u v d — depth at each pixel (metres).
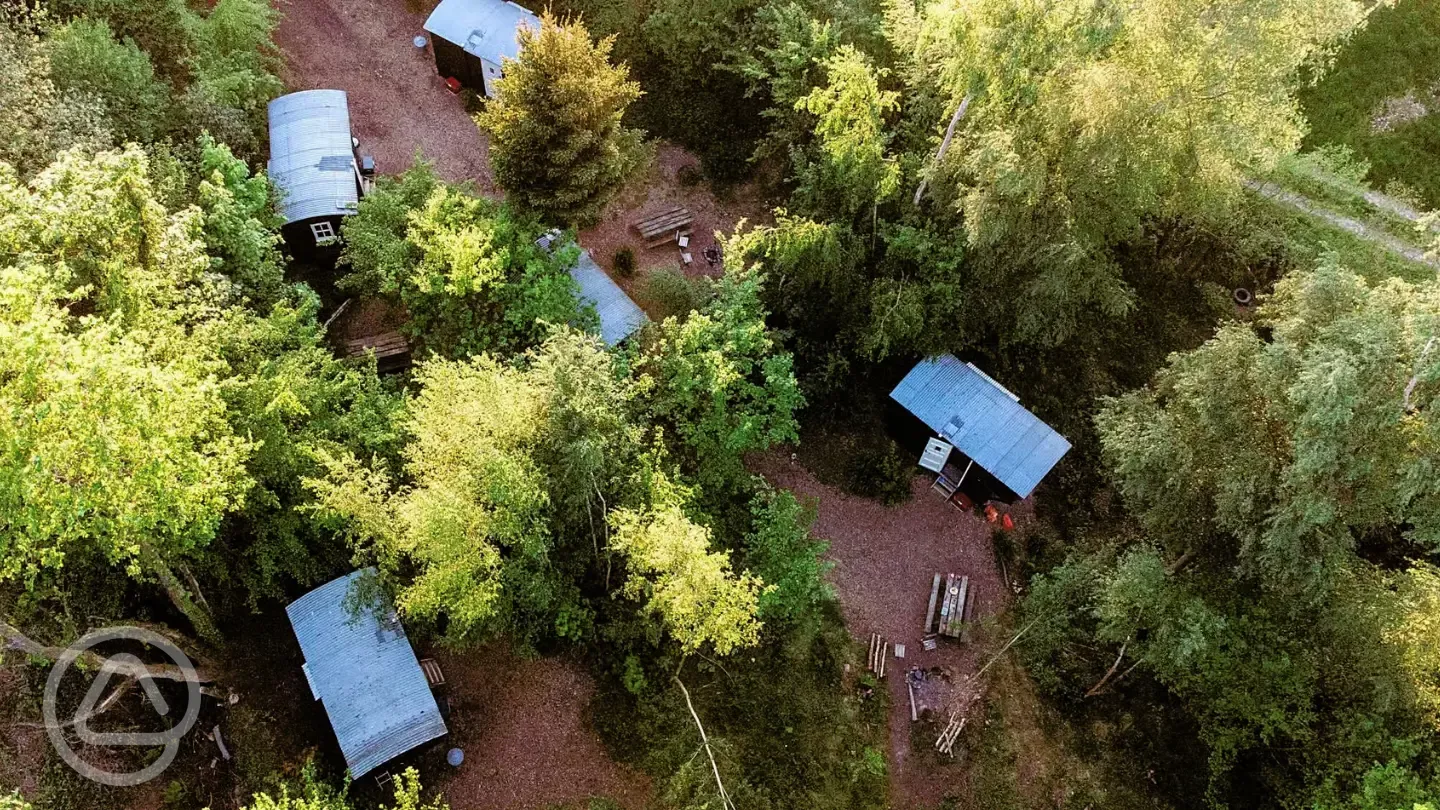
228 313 24.78
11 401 17.95
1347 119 42.44
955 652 32.22
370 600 25.09
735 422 29.66
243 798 24.48
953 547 34.47
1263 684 26.66
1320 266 27.66
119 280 22.47
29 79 26.20
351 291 34.00
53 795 23.55
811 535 33.84
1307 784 26.97
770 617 30.53
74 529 19.27
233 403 24.03
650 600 25.06
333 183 33.59
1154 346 38.72
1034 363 37.22
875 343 32.69
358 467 25.66
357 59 40.97
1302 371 23.88
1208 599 27.64
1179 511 27.84
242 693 25.89
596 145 30.94
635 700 27.84
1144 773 29.97
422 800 25.48
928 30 29.20
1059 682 31.31
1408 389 23.28
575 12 40.53
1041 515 35.38
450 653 27.91
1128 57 27.53
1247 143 28.20
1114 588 27.47
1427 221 25.70
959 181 32.78
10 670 24.50
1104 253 33.62
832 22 36.53
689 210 39.28
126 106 29.20
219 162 28.94
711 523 28.58
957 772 29.67
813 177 34.62
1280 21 26.11
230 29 34.50
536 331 30.05
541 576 25.42
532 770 26.61
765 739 28.55
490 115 30.08
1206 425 26.67
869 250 34.81
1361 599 25.39
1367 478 24.58
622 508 25.84
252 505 24.78
